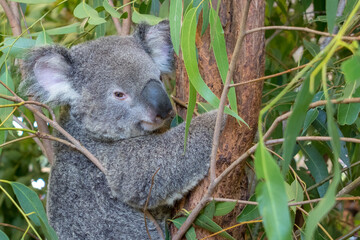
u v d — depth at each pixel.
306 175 3.21
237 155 2.35
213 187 2.01
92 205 2.96
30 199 2.43
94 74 3.01
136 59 3.03
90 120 3.01
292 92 3.08
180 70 2.89
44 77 3.09
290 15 4.40
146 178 2.79
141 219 2.95
